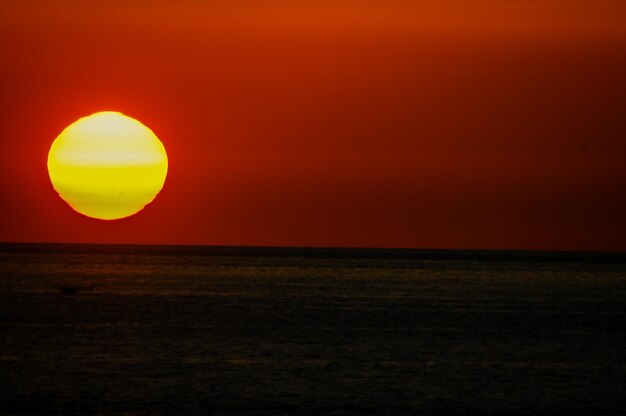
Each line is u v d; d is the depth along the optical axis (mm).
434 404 155625
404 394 162125
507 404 156375
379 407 153250
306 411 149875
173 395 158500
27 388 162125
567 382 173625
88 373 175125
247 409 150375
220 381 169250
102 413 146875
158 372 176750
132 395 158000
